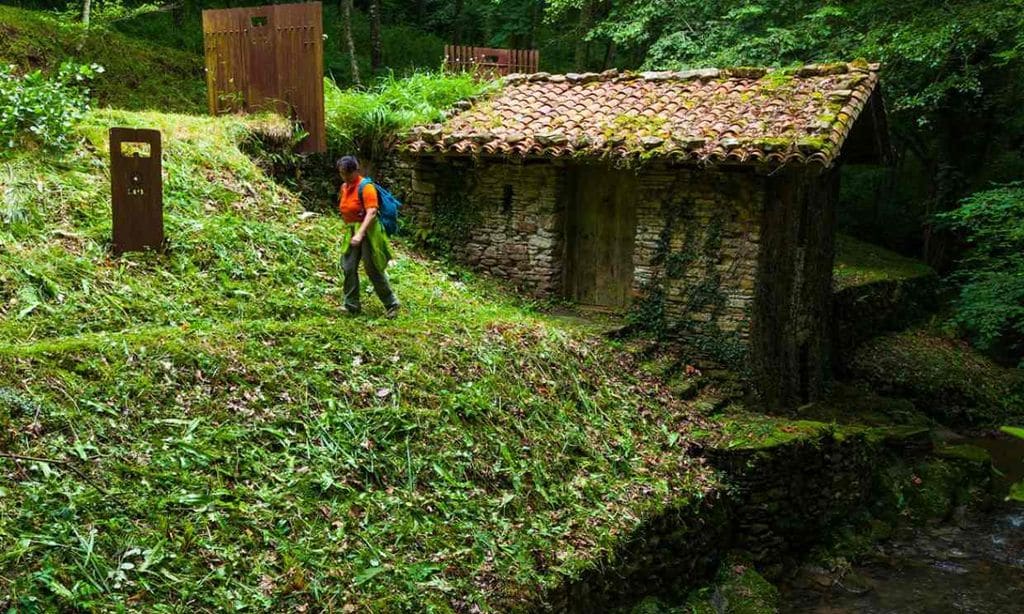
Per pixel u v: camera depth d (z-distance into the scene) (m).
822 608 7.73
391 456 6.15
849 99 9.55
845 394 12.16
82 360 5.60
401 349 7.29
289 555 4.99
